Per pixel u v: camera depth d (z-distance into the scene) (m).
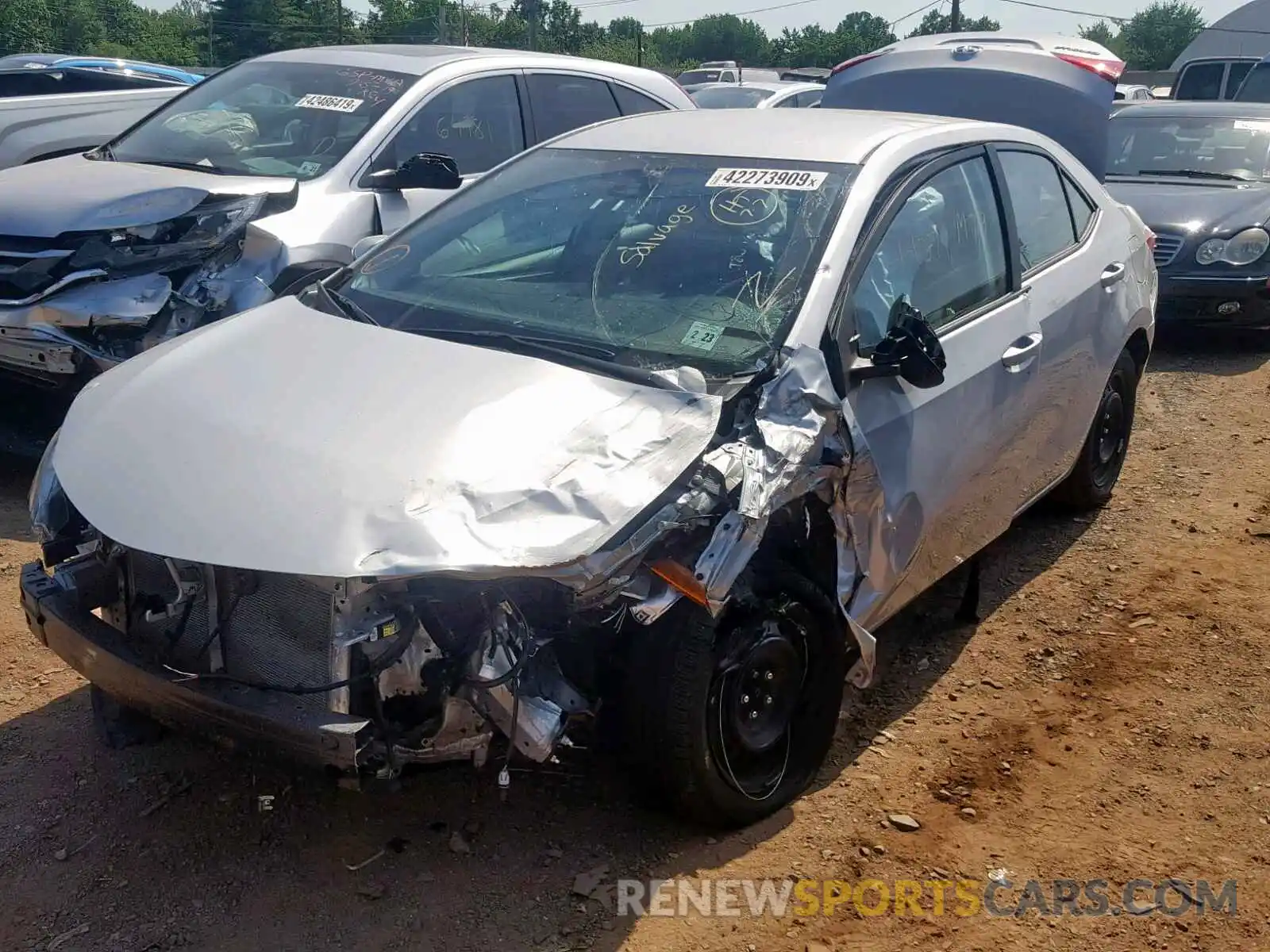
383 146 6.35
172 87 10.34
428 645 2.83
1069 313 4.70
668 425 3.04
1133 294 5.42
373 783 2.84
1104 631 4.61
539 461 2.89
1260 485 6.11
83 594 3.22
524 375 3.22
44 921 2.98
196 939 2.93
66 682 4.03
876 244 3.72
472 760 2.96
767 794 3.44
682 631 3.06
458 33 68.12
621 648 3.14
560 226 4.02
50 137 8.96
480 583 2.83
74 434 3.27
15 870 3.14
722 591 2.92
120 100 9.48
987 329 4.12
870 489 3.42
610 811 3.46
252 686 2.88
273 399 3.18
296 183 5.95
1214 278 8.39
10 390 5.97
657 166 4.14
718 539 2.96
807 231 3.65
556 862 3.24
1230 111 10.20
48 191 5.65
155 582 3.15
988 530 4.41
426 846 3.29
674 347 3.39
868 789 3.62
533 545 2.69
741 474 2.99
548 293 3.74
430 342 3.47
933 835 3.42
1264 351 8.91
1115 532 5.53
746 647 3.23
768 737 3.41
